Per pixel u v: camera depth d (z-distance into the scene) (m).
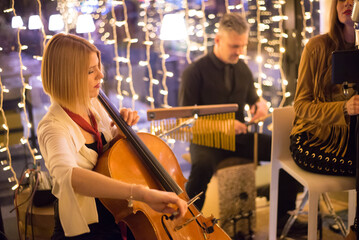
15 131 2.46
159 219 1.45
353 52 1.55
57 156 1.37
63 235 1.60
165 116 2.11
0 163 2.41
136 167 1.52
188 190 2.57
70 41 1.48
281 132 2.08
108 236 1.57
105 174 1.45
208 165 2.56
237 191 2.59
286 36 2.84
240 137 2.69
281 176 2.52
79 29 2.67
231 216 2.55
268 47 3.21
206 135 2.33
